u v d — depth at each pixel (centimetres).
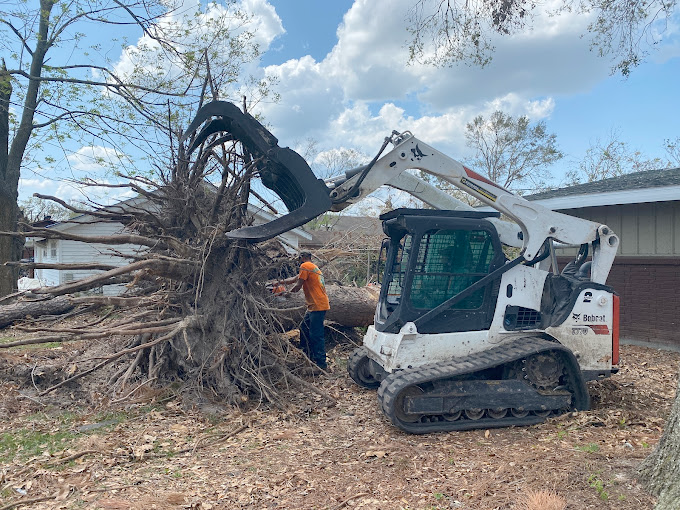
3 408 610
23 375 684
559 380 623
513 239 674
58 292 605
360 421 612
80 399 652
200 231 709
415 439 552
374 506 396
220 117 653
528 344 596
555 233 633
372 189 631
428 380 556
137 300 679
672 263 1024
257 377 666
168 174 752
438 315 607
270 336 722
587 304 618
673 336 1025
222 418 607
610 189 1120
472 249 621
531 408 592
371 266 1295
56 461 480
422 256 612
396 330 622
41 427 570
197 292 666
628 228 1112
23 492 422
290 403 660
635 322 1095
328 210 664
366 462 484
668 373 844
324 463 483
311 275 784
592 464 439
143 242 673
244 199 693
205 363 671
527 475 430
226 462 486
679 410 381
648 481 388
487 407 580
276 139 607
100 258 1802
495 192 626
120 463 483
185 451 514
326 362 822
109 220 749
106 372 722
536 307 628
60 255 1775
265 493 421
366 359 738
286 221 597
